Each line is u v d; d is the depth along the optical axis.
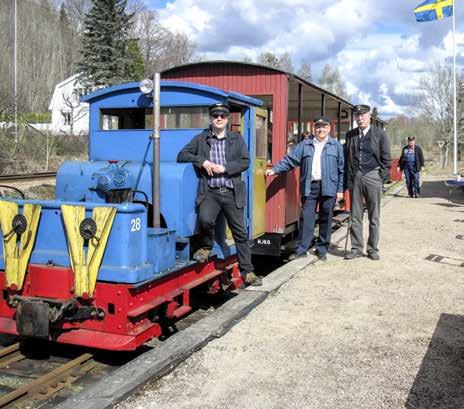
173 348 5.03
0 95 26.53
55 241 5.40
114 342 5.14
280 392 4.32
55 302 5.15
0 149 24.25
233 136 6.41
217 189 6.35
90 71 41.28
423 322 5.90
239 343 5.34
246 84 9.35
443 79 43.66
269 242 9.18
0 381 5.09
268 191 9.14
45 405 4.61
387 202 17.33
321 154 8.56
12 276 5.42
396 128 63.41
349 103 13.43
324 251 8.87
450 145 45.38
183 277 6.26
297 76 9.23
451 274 7.86
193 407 4.09
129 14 46.25
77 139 32.50
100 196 6.07
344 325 5.83
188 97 6.87
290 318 6.05
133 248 5.22
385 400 4.19
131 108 7.10
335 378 4.57
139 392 4.33
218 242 7.01
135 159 7.03
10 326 5.44
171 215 6.14
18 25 63.19
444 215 13.98
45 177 21.14
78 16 72.00
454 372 4.67
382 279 7.61
